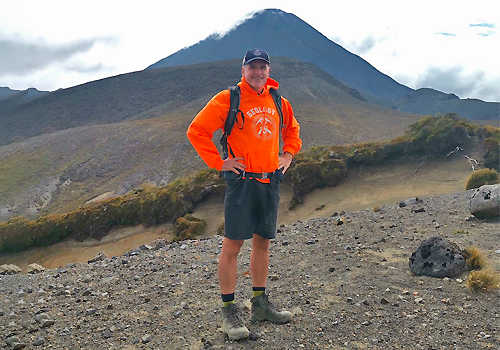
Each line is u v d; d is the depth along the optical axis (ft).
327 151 150.61
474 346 12.06
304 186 136.87
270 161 12.69
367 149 144.97
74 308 17.98
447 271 17.74
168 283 20.52
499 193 26.73
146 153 518.78
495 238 22.90
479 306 14.57
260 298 14.32
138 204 137.69
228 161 12.17
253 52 12.16
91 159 523.29
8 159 543.39
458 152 139.13
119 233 134.72
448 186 123.13
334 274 19.48
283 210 134.62
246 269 21.98
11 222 148.87
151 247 34.73
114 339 14.28
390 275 18.63
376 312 14.70
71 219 140.05
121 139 574.15
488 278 15.88
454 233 24.95
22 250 140.15
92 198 421.59
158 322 15.42
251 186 12.59
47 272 27.86
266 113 12.56
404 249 22.76
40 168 513.86
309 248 25.22
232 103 12.23
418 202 40.70
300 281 18.86
